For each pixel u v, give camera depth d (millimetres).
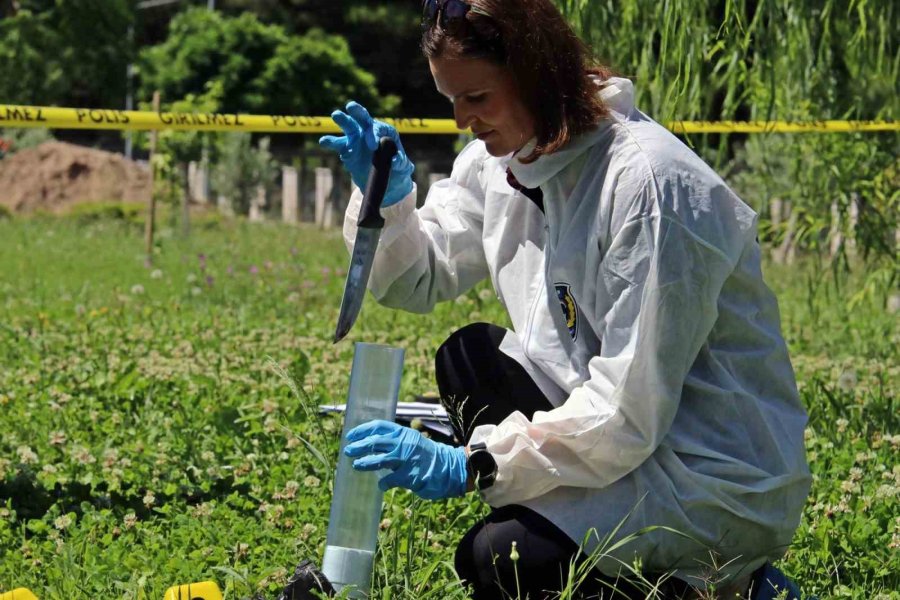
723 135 8289
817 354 9453
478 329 4242
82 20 37188
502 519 3783
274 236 23109
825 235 10117
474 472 3629
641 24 7711
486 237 4148
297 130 8836
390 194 4125
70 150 32281
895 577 4445
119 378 7242
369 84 42781
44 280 14352
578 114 3672
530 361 4059
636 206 3611
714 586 3693
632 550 3684
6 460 5516
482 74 3568
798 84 8430
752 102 9148
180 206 26391
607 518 3697
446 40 3557
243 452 5871
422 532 4531
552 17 3652
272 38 41500
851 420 6488
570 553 3682
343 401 6668
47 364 7758
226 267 15812
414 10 49812
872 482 5379
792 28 7949
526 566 3691
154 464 5535
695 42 6945
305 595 3576
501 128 3686
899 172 9492
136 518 5098
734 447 3783
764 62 8016
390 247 4246
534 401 4047
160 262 16969
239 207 31016
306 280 13461
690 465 3748
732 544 3807
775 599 3824
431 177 28781
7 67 36250
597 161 3738
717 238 3643
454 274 4426
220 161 30938
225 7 51844
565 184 3793
